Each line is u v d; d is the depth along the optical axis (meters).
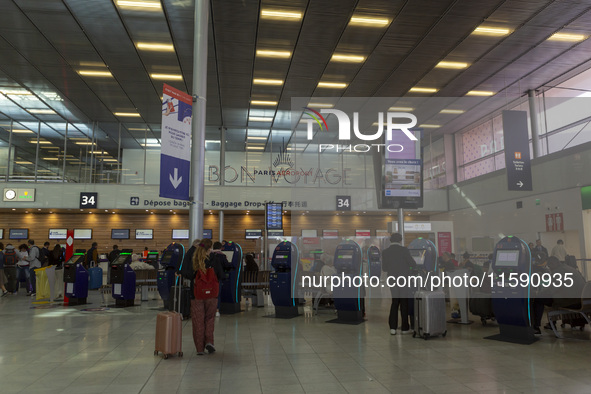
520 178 11.74
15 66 13.59
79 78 14.55
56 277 11.62
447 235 8.58
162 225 20.09
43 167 18.92
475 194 11.13
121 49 12.45
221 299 8.68
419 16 10.58
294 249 8.30
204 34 8.48
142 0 9.98
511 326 5.98
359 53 12.56
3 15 10.64
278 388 3.79
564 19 10.67
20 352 5.23
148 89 15.48
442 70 13.70
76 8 10.33
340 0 9.90
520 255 5.86
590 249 11.25
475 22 10.84
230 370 4.38
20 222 19.45
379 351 5.22
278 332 6.52
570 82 14.22
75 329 6.86
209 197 18.84
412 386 3.83
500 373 4.23
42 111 17.91
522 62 13.09
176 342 4.98
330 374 4.22
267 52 12.52
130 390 3.74
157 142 19.94
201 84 8.27
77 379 4.08
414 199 8.06
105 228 19.80
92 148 19.44
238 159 20.17
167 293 9.16
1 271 12.25
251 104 17.02
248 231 20.58
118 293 9.79
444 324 6.17
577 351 5.19
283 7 10.18
